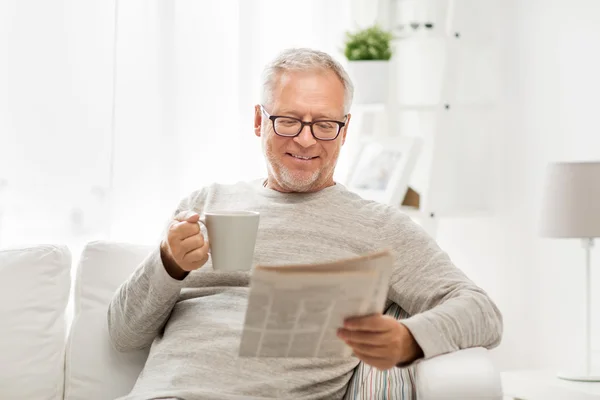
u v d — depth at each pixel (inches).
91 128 134.3
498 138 140.9
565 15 126.9
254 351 65.1
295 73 85.1
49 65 132.3
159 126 138.5
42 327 89.7
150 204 138.5
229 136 142.9
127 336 84.4
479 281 146.5
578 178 102.9
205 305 83.7
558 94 128.3
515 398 112.5
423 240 84.2
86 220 134.6
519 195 136.6
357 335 66.9
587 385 103.0
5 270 89.9
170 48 138.6
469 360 70.4
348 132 156.0
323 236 85.1
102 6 134.3
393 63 142.8
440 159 140.9
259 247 85.0
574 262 125.0
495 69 141.4
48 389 88.7
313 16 148.7
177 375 77.0
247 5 143.0
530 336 134.6
